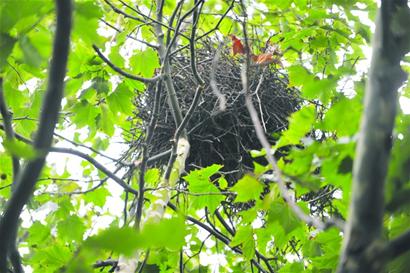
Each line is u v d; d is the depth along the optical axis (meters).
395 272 4.12
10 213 3.26
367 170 2.70
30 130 7.74
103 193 8.40
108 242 2.24
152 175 7.38
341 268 2.59
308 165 4.18
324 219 6.91
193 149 8.42
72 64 6.51
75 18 3.63
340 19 7.22
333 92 6.29
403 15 3.39
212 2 9.98
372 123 2.83
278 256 8.20
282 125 8.47
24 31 3.76
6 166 7.89
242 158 8.36
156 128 8.38
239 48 7.87
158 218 6.14
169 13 9.99
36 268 6.96
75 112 7.43
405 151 3.56
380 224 2.62
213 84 5.95
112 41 7.37
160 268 7.71
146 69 7.21
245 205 8.24
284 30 8.85
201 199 6.84
